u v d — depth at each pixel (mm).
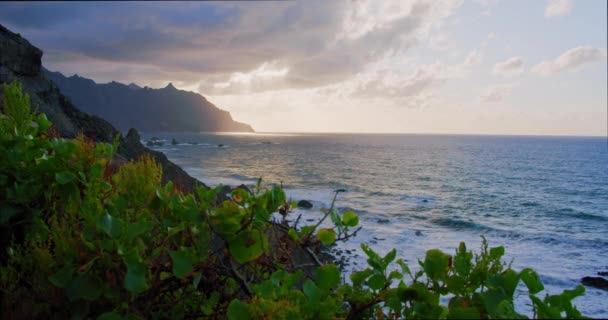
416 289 1608
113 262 1598
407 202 45688
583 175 79562
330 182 61031
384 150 160875
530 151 167750
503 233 31844
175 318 1809
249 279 2006
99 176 2111
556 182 67875
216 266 1812
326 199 44562
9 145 2219
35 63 21938
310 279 1797
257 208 1732
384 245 25781
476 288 1622
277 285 1756
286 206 1884
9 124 2574
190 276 1760
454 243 27750
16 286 1830
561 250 27219
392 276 1726
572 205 46375
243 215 1763
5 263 2045
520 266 23266
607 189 60281
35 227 2018
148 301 1734
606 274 21375
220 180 59062
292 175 69812
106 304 1680
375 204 43219
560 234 31812
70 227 1896
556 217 39344
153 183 2117
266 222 1726
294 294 1759
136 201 2033
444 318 1562
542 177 75062
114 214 1903
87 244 1570
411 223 34188
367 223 33000
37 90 20969
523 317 1360
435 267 1670
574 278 20734
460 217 37406
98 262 1619
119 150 21500
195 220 1748
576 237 30859
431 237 29109
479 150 171625
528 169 90688
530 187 61438
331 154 132375
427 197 49688
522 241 29688
